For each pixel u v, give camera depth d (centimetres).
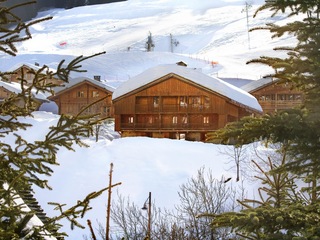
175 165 3644
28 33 689
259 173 3152
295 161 745
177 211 2639
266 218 704
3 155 659
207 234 2156
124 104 5266
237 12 19962
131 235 2230
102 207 2967
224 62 12462
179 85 5141
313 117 713
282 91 6097
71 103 6488
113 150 3900
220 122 5016
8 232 590
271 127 711
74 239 2616
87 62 12438
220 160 3647
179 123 5184
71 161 3709
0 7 664
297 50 746
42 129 4897
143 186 3291
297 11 745
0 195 619
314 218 708
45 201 3152
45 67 677
